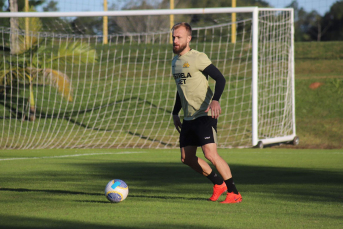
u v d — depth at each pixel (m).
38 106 59.03
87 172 24.42
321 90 59.41
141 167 26.78
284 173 23.72
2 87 55.47
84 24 87.75
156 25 93.19
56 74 51.75
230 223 11.50
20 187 18.81
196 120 14.90
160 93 61.00
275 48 49.44
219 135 49.03
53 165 27.88
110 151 38.31
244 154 34.75
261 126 47.81
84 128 53.19
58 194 16.80
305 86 61.06
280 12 46.09
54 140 47.72
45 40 54.22
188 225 11.23
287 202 14.89
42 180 21.17
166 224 11.35
